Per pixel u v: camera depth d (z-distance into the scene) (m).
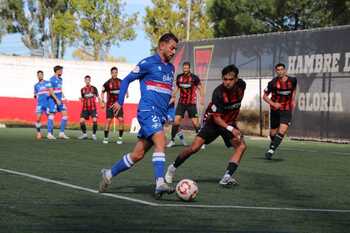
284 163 15.45
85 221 6.84
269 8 45.44
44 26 66.88
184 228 6.61
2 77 38.59
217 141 25.22
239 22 46.50
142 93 8.72
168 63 8.77
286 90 16.39
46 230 6.31
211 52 30.72
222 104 10.21
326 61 25.61
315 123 25.98
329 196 9.66
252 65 28.92
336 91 25.20
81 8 60.28
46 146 18.78
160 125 8.62
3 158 14.40
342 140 24.88
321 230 6.76
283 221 7.25
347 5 35.41
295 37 26.92
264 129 28.48
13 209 7.52
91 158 15.05
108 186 9.86
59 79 23.75
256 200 8.94
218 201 8.67
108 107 21.67
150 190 9.51
